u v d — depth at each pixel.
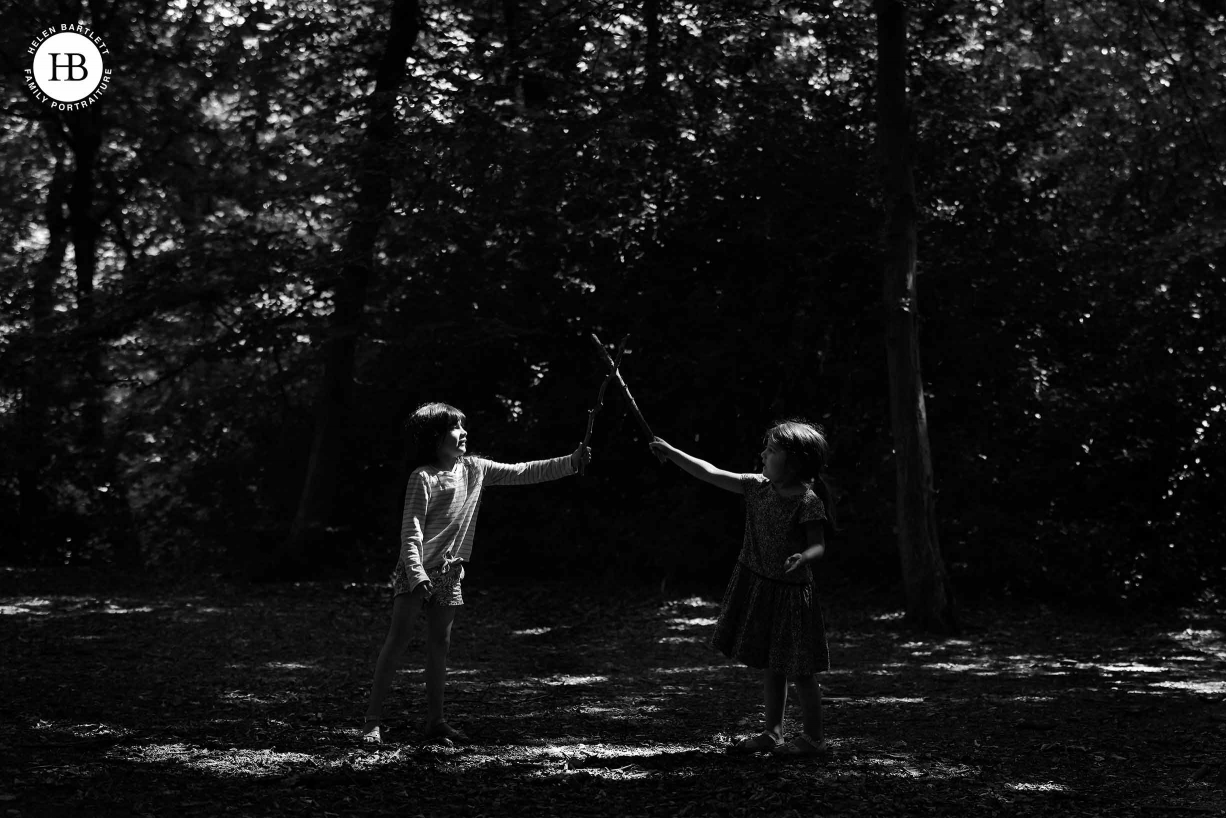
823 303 12.67
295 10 14.48
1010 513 12.52
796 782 4.68
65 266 17.95
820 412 13.01
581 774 4.78
